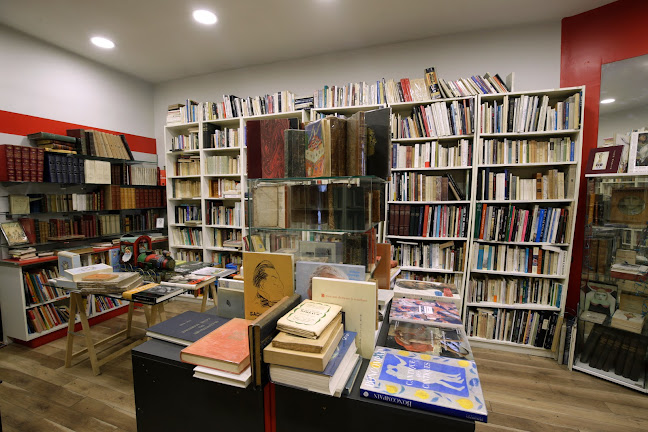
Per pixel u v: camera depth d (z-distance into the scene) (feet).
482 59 9.37
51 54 10.16
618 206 7.41
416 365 3.08
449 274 9.36
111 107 12.19
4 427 5.77
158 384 3.43
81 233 10.32
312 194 3.64
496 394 6.85
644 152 6.81
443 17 8.57
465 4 7.92
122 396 6.72
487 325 8.95
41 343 9.02
